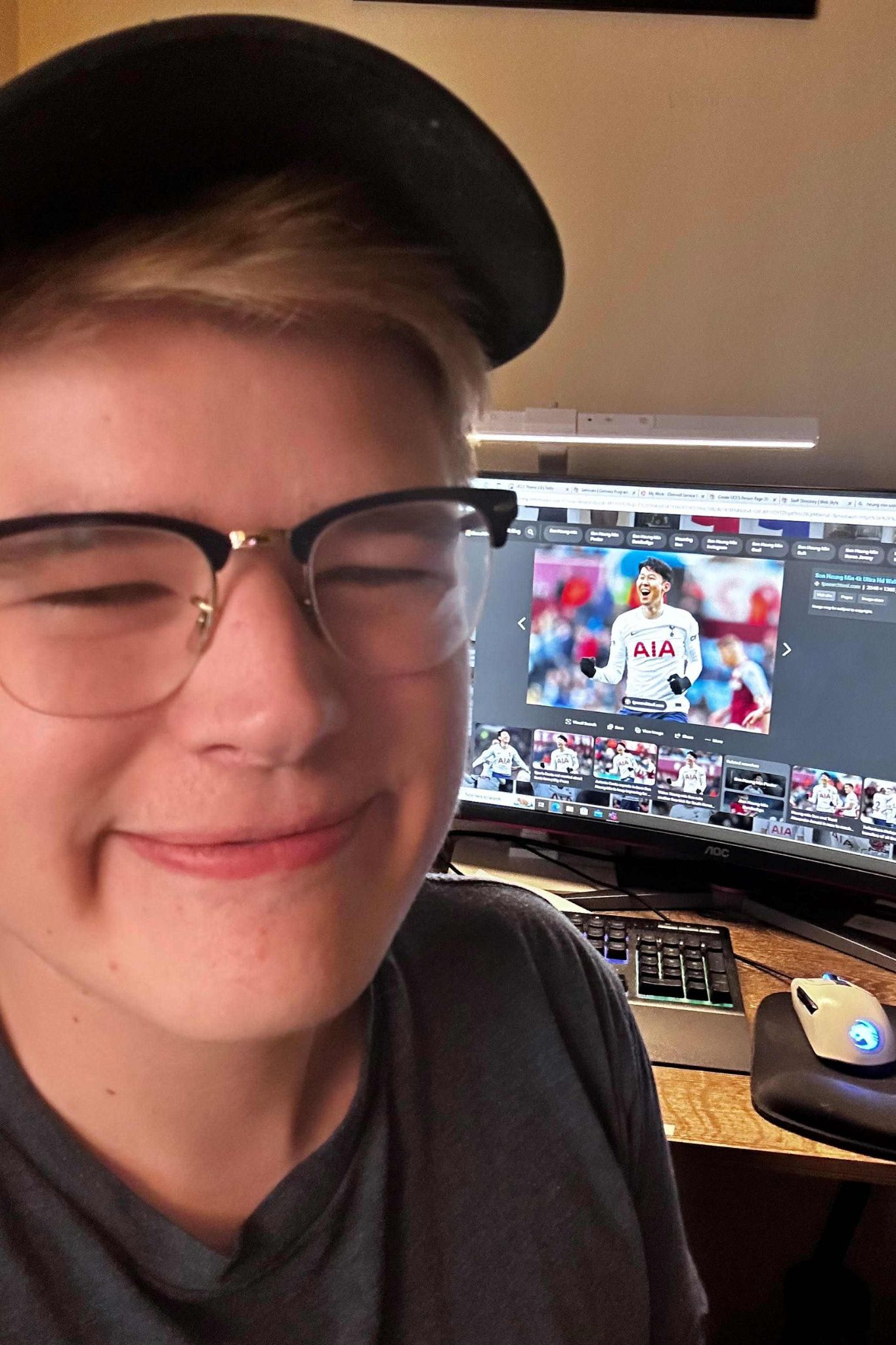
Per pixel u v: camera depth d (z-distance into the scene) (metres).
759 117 1.00
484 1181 0.48
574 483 0.96
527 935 0.59
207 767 0.31
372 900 0.36
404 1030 0.49
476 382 0.41
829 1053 0.73
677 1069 0.74
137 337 0.29
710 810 0.97
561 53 1.01
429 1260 0.45
